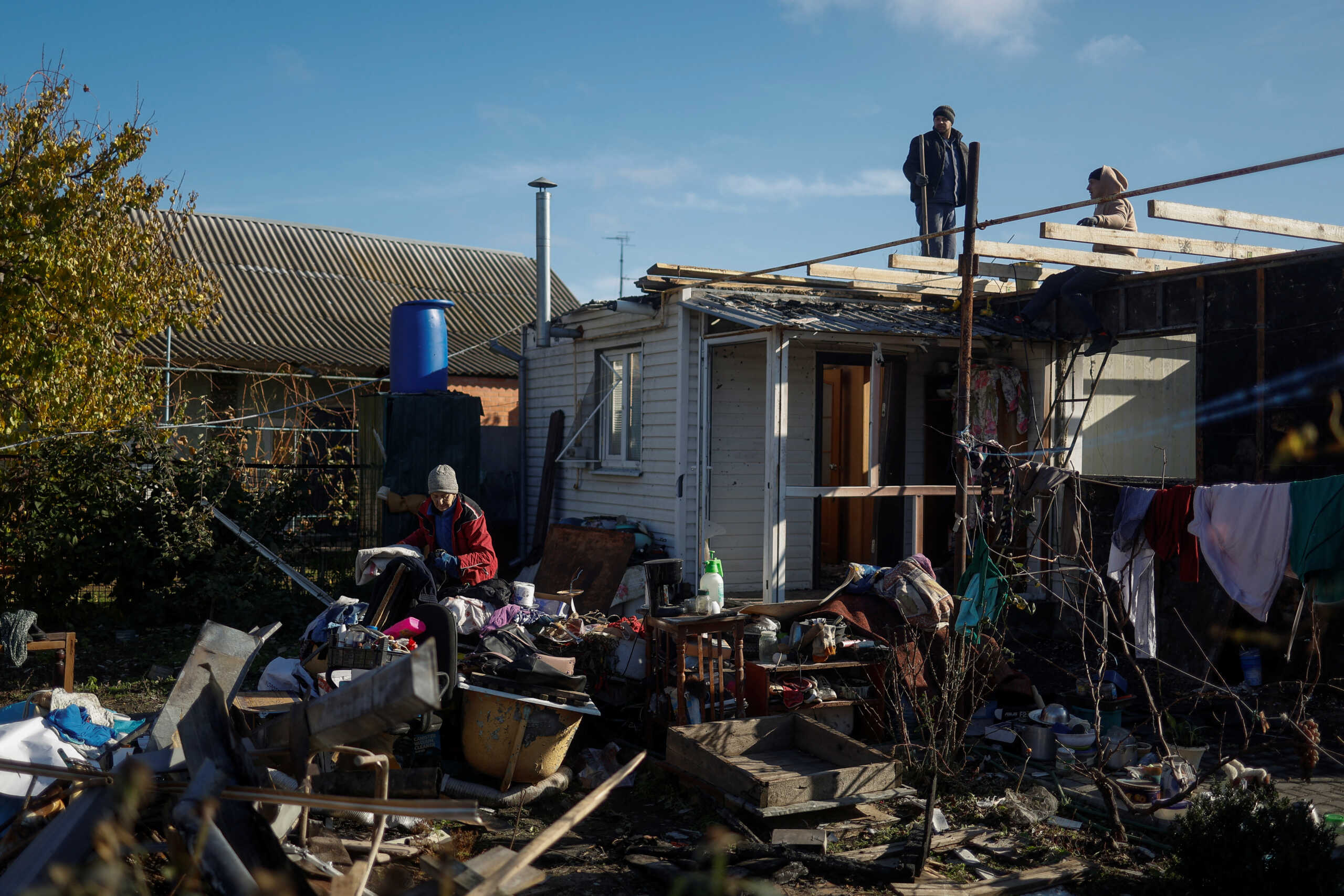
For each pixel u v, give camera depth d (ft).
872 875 15.12
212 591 33.17
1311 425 26.53
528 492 46.01
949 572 35.58
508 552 45.62
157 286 40.34
